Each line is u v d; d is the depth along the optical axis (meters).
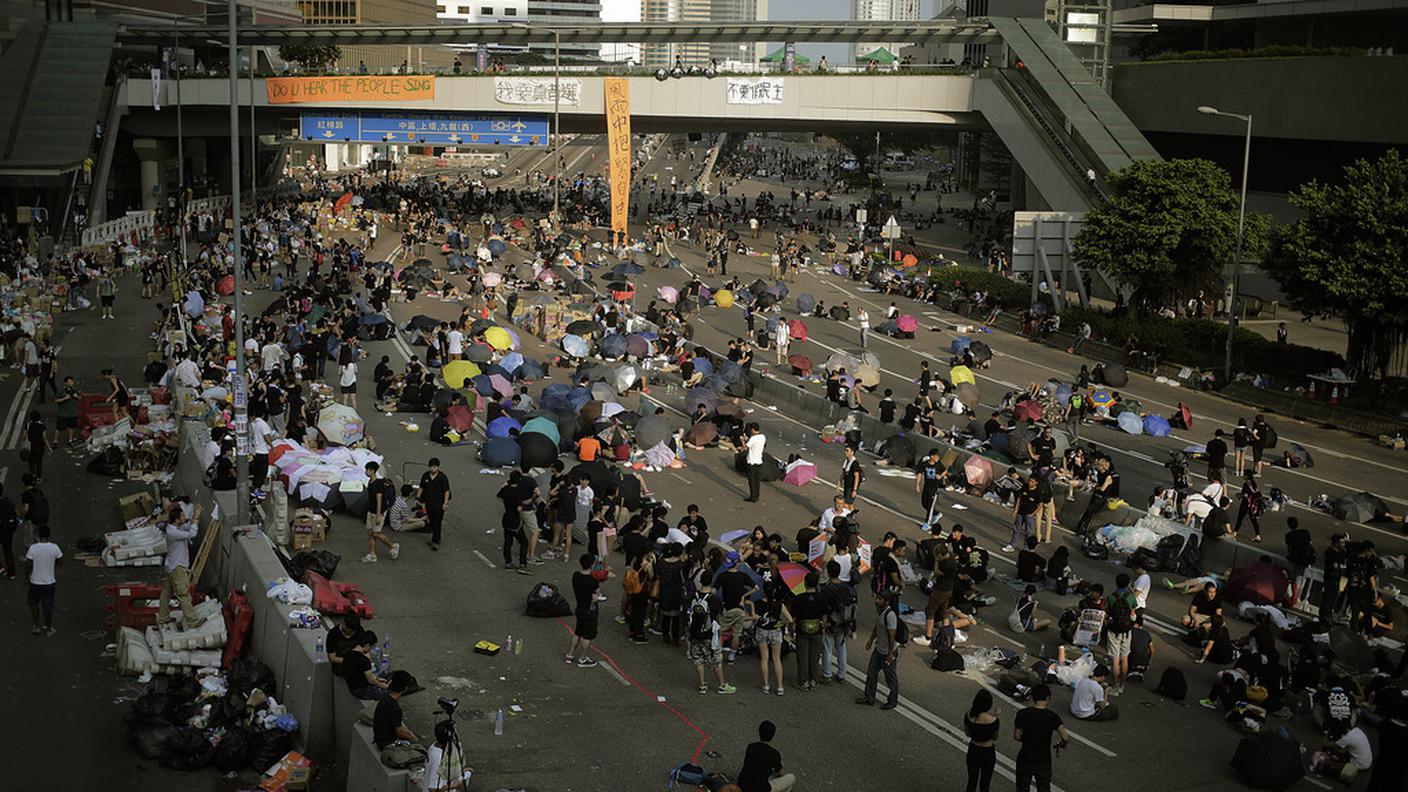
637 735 19.89
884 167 196.62
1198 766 19.64
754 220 102.94
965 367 48.84
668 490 35.47
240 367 27.09
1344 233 47.84
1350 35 91.00
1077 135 83.25
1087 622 23.53
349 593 24.81
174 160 110.81
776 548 25.30
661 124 98.19
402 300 65.50
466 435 40.06
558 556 28.80
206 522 29.14
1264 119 78.12
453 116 94.12
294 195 118.12
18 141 84.19
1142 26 102.25
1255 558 28.53
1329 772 19.53
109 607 25.08
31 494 28.02
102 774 19.39
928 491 31.45
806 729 20.36
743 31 91.88
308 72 111.06
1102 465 32.72
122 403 38.62
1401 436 44.88
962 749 19.81
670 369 53.31
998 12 95.50
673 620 23.91
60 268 62.59
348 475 30.92
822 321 68.00
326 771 19.70
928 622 24.31
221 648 23.59
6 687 22.23
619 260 82.75
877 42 93.06
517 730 19.88
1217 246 59.03
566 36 90.94
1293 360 52.00
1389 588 26.45
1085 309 64.50
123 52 109.38
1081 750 20.08
